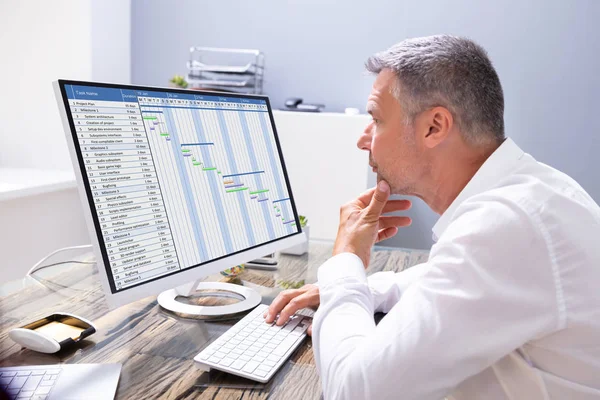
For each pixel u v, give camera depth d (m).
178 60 3.19
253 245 1.23
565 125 2.79
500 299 0.68
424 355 0.69
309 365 0.91
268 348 0.94
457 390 0.80
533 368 0.74
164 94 1.08
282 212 1.34
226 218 1.17
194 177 1.11
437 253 0.75
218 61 3.15
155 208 1.01
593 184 2.78
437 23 2.87
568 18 2.72
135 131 1.00
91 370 0.82
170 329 1.02
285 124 2.71
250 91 3.08
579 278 0.69
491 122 0.86
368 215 1.00
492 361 0.70
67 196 2.60
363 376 0.72
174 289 1.20
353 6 2.96
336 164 2.67
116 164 0.95
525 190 0.75
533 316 0.69
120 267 0.93
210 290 1.26
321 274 0.93
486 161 0.86
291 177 2.73
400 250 1.78
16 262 2.34
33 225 2.41
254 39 3.10
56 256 2.55
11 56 2.91
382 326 0.74
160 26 3.19
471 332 0.69
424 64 0.85
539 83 2.79
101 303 1.14
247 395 0.79
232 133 1.23
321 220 2.72
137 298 0.94
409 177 0.93
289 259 1.59
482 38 2.83
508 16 2.79
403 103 0.88
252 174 1.26
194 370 0.86
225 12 3.11
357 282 0.89
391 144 0.91
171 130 1.08
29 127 2.93
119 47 3.09
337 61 3.01
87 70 2.84
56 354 0.89
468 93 0.84
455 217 0.80
